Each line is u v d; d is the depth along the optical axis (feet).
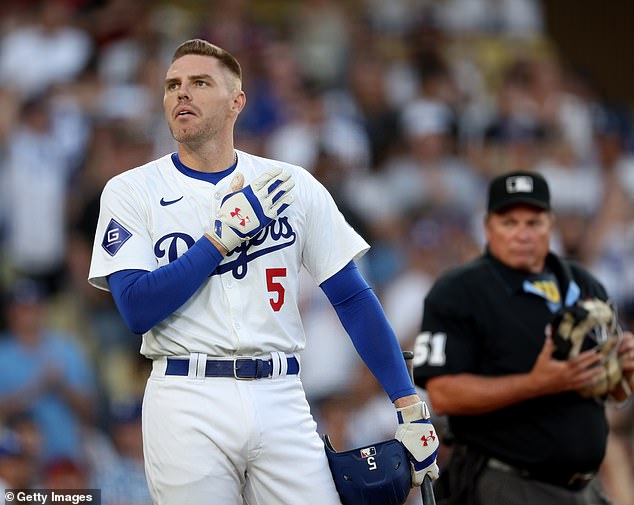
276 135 122.83
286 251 40.81
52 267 108.88
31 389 95.81
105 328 103.55
